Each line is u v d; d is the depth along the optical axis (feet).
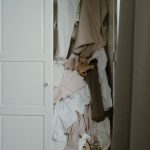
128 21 2.32
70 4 7.39
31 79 6.57
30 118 6.64
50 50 6.51
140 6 2.17
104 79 7.46
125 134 2.42
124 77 2.36
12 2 6.46
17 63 6.56
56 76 7.32
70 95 7.30
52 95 6.61
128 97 2.37
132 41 2.31
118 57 2.38
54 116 7.05
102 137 7.27
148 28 2.17
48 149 6.63
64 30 7.31
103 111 7.29
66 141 7.05
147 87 2.19
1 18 6.50
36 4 6.47
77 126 7.19
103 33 7.72
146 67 2.19
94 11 7.61
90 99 7.39
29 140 6.67
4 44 6.53
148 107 2.20
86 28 7.52
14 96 6.60
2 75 6.58
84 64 7.57
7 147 6.68
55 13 7.39
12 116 6.65
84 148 7.13
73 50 7.68
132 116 2.25
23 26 6.50
